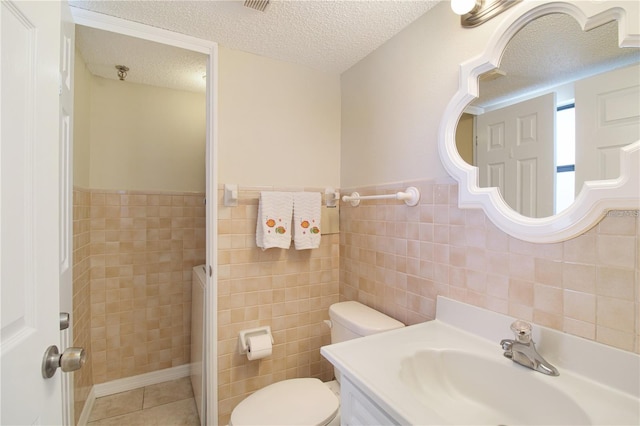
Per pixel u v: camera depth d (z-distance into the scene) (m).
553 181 0.88
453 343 1.02
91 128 1.99
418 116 1.32
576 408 0.71
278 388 1.37
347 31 1.43
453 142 1.14
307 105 1.81
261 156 1.68
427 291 1.27
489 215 1.02
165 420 1.76
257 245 1.62
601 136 0.79
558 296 0.86
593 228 0.79
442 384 0.97
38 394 0.58
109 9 1.28
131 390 2.05
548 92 0.90
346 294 1.82
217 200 1.56
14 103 0.53
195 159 2.31
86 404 1.76
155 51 1.70
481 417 0.88
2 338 0.49
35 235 0.58
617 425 0.65
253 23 1.38
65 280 1.08
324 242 1.85
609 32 0.78
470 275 1.10
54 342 0.64
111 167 2.05
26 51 0.56
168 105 2.24
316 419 1.17
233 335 1.61
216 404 1.56
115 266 2.04
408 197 1.32
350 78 1.81
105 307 2.00
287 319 1.75
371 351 0.96
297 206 1.67
